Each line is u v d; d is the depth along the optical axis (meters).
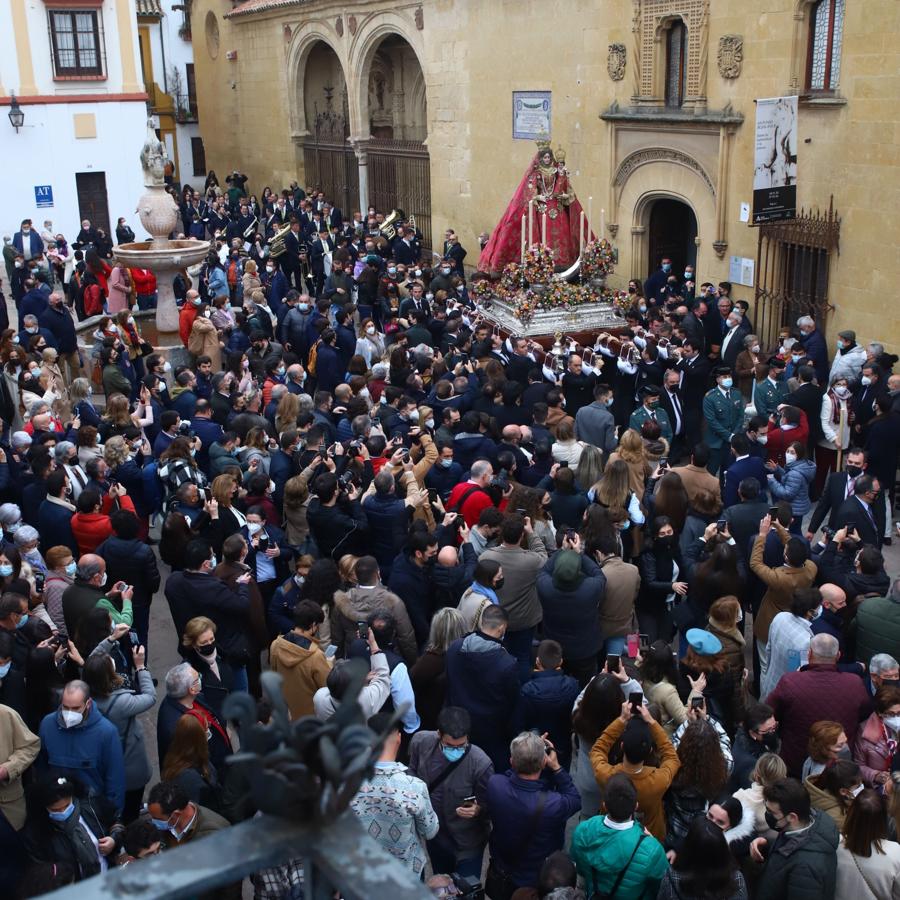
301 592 7.61
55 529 8.83
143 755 6.50
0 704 6.12
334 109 35.00
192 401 12.08
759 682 8.48
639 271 20.12
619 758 5.64
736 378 14.72
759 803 5.32
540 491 8.60
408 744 6.73
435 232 27.66
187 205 32.16
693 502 8.75
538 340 15.92
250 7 34.94
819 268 15.86
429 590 7.75
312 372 15.04
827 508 9.78
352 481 8.84
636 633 7.75
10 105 28.19
